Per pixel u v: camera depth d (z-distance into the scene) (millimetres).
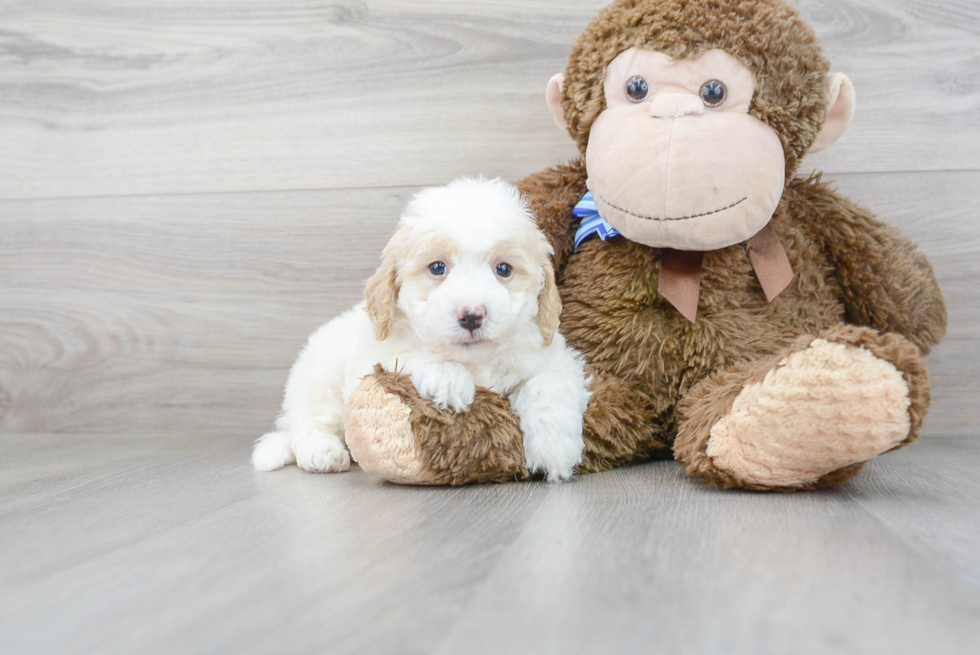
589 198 1530
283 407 1588
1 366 2039
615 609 680
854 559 809
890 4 1745
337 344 1479
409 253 1249
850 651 593
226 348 1963
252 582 773
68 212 1999
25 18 1989
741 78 1324
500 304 1195
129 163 1977
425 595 722
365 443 1215
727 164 1291
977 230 1756
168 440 1883
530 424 1265
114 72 1972
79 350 2012
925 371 1048
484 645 611
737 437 1134
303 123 1918
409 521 1009
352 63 1895
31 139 2004
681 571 778
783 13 1367
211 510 1101
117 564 846
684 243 1361
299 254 1933
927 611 667
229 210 1948
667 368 1447
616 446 1385
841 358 1053
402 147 1891
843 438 1067
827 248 1550
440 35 1863
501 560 824
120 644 635
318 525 998
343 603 707
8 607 723
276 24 1914
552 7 1823
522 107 1849
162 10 1946
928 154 1758
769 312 1479
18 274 2023
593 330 1479
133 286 1988
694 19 1330
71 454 1679
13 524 1034
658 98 1329
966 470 1357
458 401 1224
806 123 1362
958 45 1741
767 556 823
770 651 594
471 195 1280
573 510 1054
